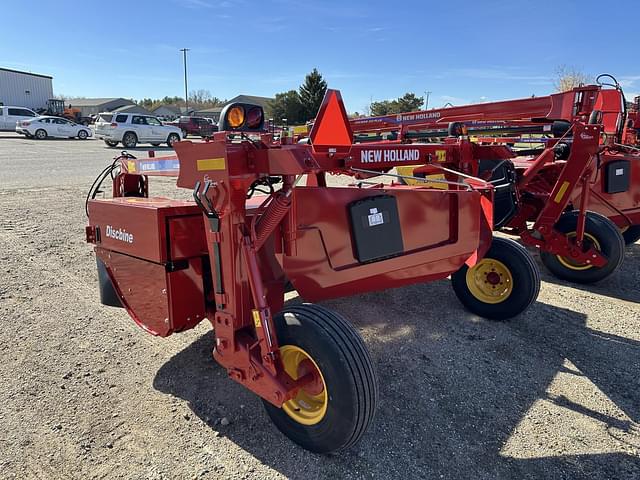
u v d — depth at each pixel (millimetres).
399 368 3490
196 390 3156
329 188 2627
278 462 2537
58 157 18328
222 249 2416
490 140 5988
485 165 5180
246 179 2320
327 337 2309
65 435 2703
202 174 2393
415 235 3047
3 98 49156
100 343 3758
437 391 3213
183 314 2912
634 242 6852
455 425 2873
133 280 3078
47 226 7277
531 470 2527
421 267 3150
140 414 2904
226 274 2438
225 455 2580
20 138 30484
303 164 2193
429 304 4672
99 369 3389
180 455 2572
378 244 2838
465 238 3352
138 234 2904
